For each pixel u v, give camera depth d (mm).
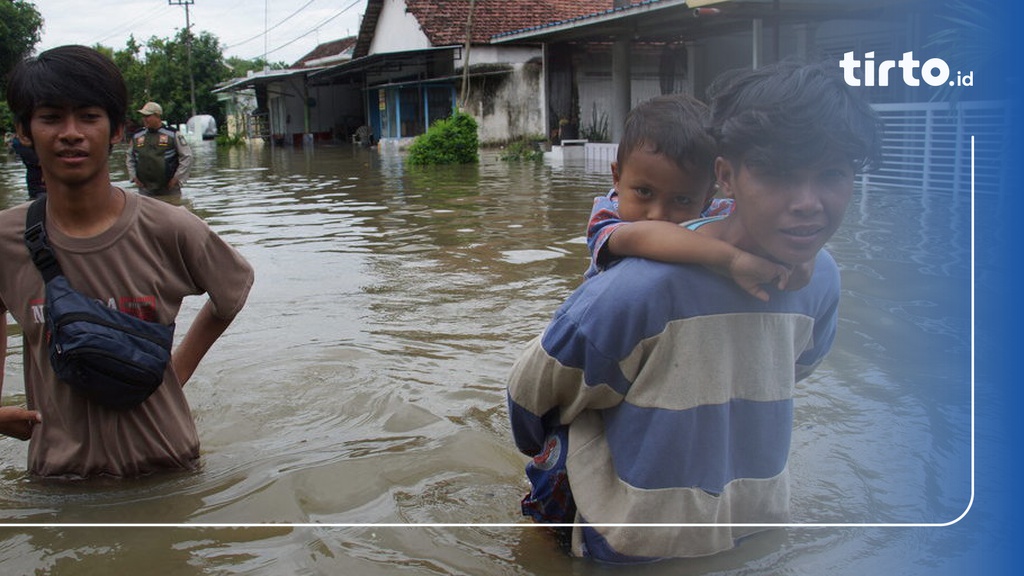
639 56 22047
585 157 19703
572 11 27688
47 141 2787
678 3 14531
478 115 25422
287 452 3225
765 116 1804
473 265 6676
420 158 20000
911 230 7418
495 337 4672
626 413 2207
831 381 3762
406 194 12750
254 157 26547
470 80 25344
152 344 2930
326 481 2941
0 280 2953
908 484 2781
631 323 2088
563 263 6645
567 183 13695
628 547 2221
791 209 1851
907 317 4746
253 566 2383
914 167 10695
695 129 2203
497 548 2438
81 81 2779
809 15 13641
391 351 4453
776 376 2225
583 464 2314
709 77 20688
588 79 22875
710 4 11188
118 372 2852
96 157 2848
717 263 2020
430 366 4199
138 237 2969
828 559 2311
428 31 25656
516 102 25750
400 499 2797
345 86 39281
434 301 5508
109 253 2930
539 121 26016
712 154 2197
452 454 3150
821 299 2285
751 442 2252
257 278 6406
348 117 39000
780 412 2254
